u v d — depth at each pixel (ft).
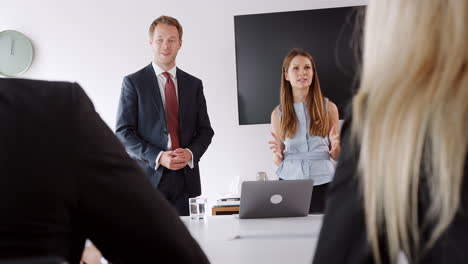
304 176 14.60
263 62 17.33
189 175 13.38
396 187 2.22
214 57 17.56
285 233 7.17
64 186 2.29
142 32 17.71
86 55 17.83
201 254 2.64
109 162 2.42
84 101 2.51
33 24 17.88
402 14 2.34
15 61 17.76
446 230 2.19
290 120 14.98
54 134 2.35
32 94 2.42
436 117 2.18
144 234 2.45
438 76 2.22
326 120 14.93
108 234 2.43
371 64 2.42
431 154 2.20
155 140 13.55
